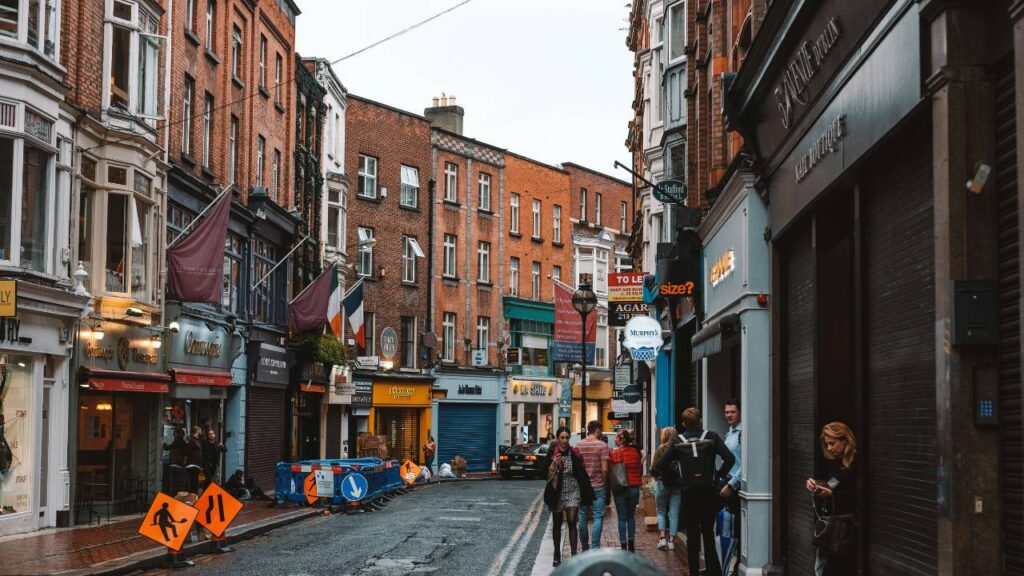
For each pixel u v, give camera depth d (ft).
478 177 180.65
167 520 47.93
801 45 34.01
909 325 26.61
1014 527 20.62
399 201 161.17
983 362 21.38
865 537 29.71
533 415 191.83
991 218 21.43
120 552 49.44
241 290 102.83
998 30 21.01
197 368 88.28
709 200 62.75
